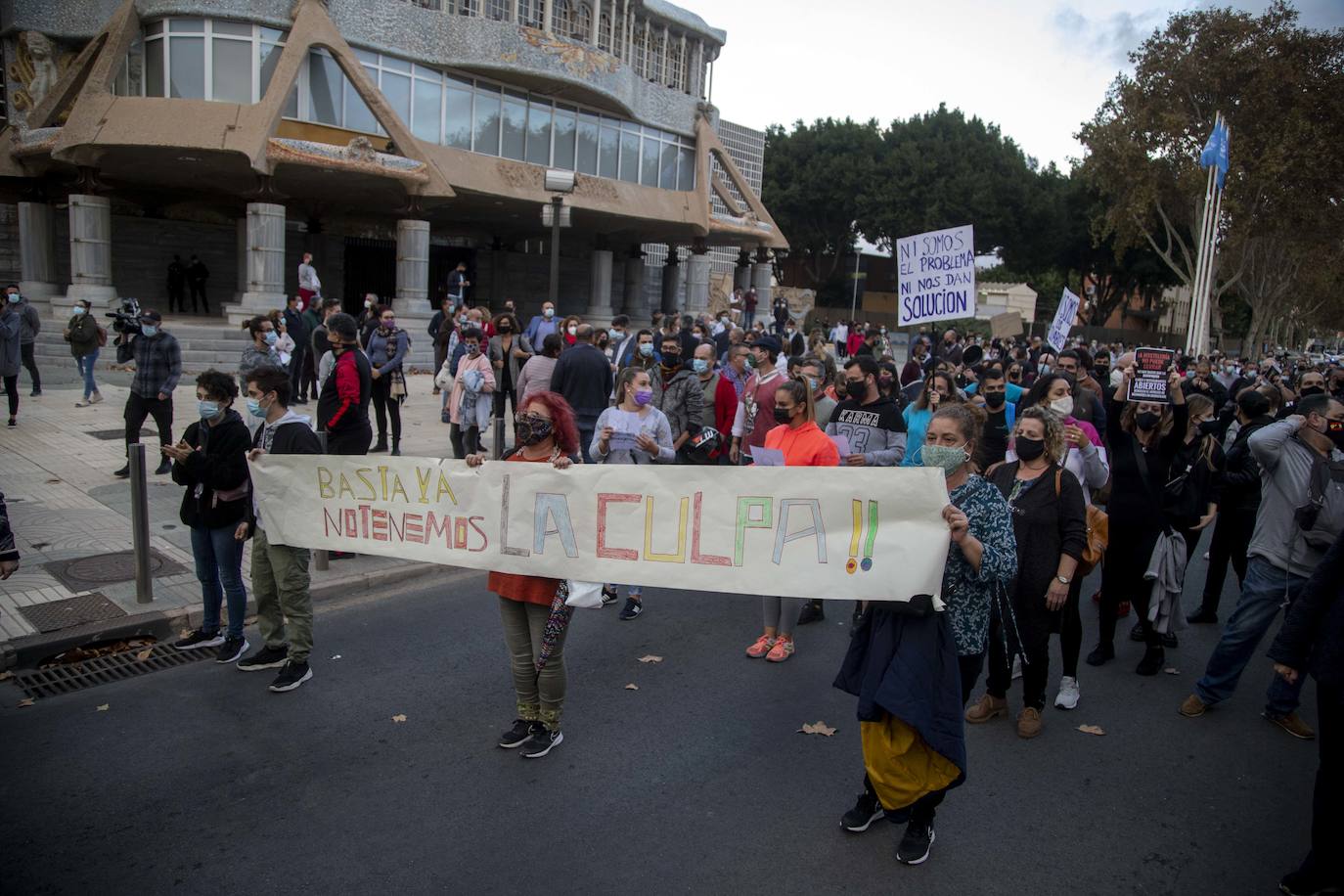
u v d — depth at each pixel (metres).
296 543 5.18
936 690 3.62
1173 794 4.54
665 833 4.00
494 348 10.98
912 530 3.76
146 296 24.62
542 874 3.68
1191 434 6.77
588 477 4.51
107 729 4.84
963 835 4.10
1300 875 3.71
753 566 4.16
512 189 26.17
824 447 5.86
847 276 60.38
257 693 5.30
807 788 4.43
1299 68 32.12
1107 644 6.30
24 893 3.50
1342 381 12.59
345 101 23.20
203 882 3.59
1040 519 4.96
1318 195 32.31
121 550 7.44
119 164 21.39
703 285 33.19
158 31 21.48
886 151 51.78
